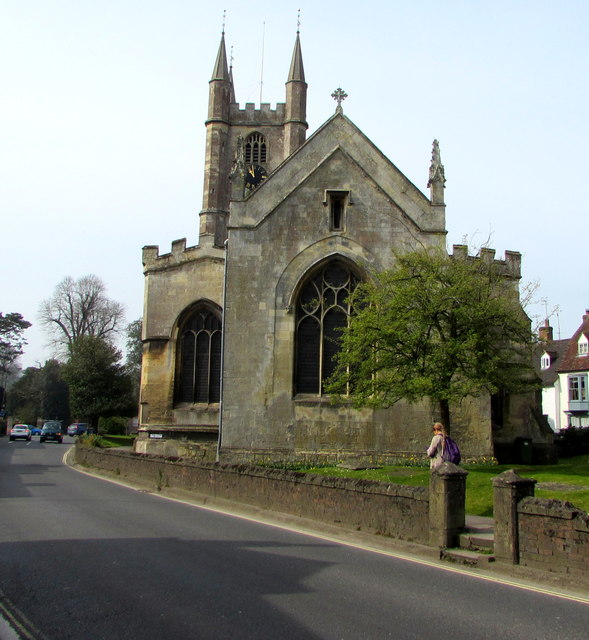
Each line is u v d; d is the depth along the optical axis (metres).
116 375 66.50
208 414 35.50
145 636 7.30
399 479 23.03
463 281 23.27
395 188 30.53
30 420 105.62
